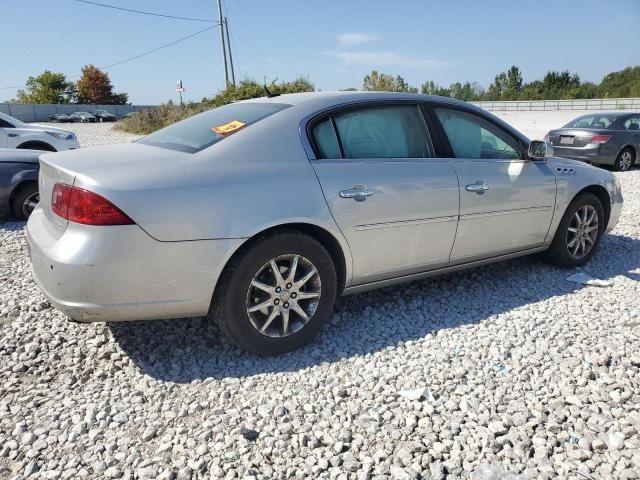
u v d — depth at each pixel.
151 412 2.68
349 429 2.54
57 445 2.44
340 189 3.26
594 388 2.86
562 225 4.62
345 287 3.49
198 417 2.65
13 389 2.88
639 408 2.68
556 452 2.38
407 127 3.76
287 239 3.09
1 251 5.43
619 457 2.33
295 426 2.57
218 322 3.10
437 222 3.72
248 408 2.72
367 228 3.39
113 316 2.82
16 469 2.29
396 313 3.86
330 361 3.19
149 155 3.12
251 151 3.13
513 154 4.34
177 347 3.34
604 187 4.89
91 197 2.69
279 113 3.34
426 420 2.61
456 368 3.08
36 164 6.59
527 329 3.58
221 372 3.06
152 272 2.79
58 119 49.56
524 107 47.34
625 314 3.83
